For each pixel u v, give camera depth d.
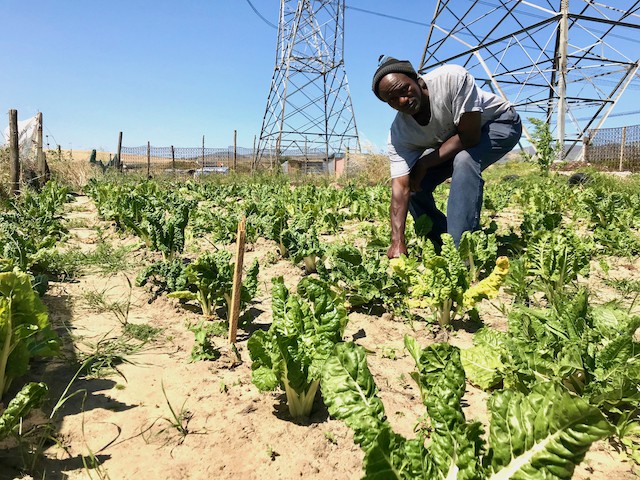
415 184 5.12
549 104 26.61
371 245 5.88
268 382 2.48
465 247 4.57
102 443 2.30
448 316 3.71
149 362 3.15
